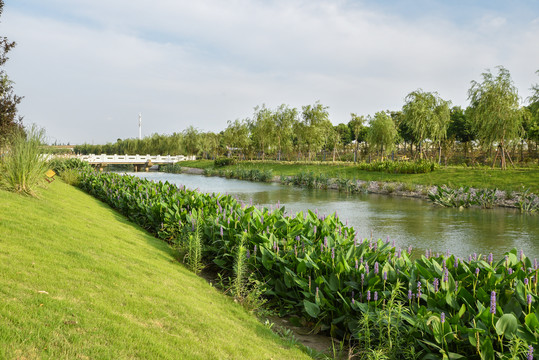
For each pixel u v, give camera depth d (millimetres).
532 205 19156
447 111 36281
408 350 3508
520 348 3059
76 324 3113
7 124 10930
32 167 8914
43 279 3861
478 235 12758
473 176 27078
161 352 3049
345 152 71312
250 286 5684
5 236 4988
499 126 28422
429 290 4027
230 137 62250
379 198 24047
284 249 5875
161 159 62594
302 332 4695
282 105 53094
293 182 34438
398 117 49500
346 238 6516
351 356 3914
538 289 4148
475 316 3533
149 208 9398
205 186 32500
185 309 4172
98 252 5461
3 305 3062
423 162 33188
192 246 6586
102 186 14000
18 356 2496
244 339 3879
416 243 11578
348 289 4562
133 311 3738
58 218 7109
